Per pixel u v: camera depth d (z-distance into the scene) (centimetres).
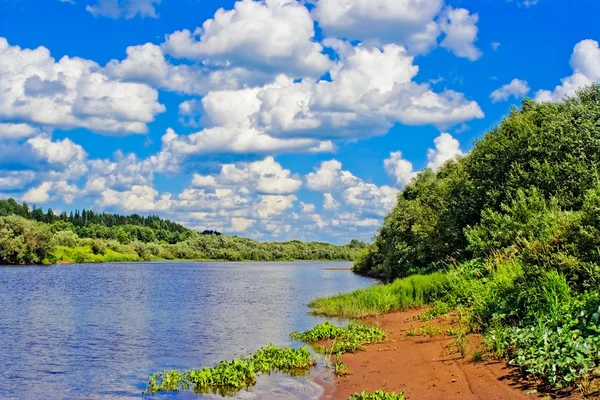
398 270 5109
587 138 2639
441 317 2048
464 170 3553
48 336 2330
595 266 1295
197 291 4959
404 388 1174
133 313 3181
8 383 1519
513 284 1507
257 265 14925
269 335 2270
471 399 996
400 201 5716
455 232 3434
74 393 1416
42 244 10519
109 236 15412
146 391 1392
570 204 2367
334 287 5434
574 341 995
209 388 1363
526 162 2867
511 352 1198
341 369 1441
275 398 1245
